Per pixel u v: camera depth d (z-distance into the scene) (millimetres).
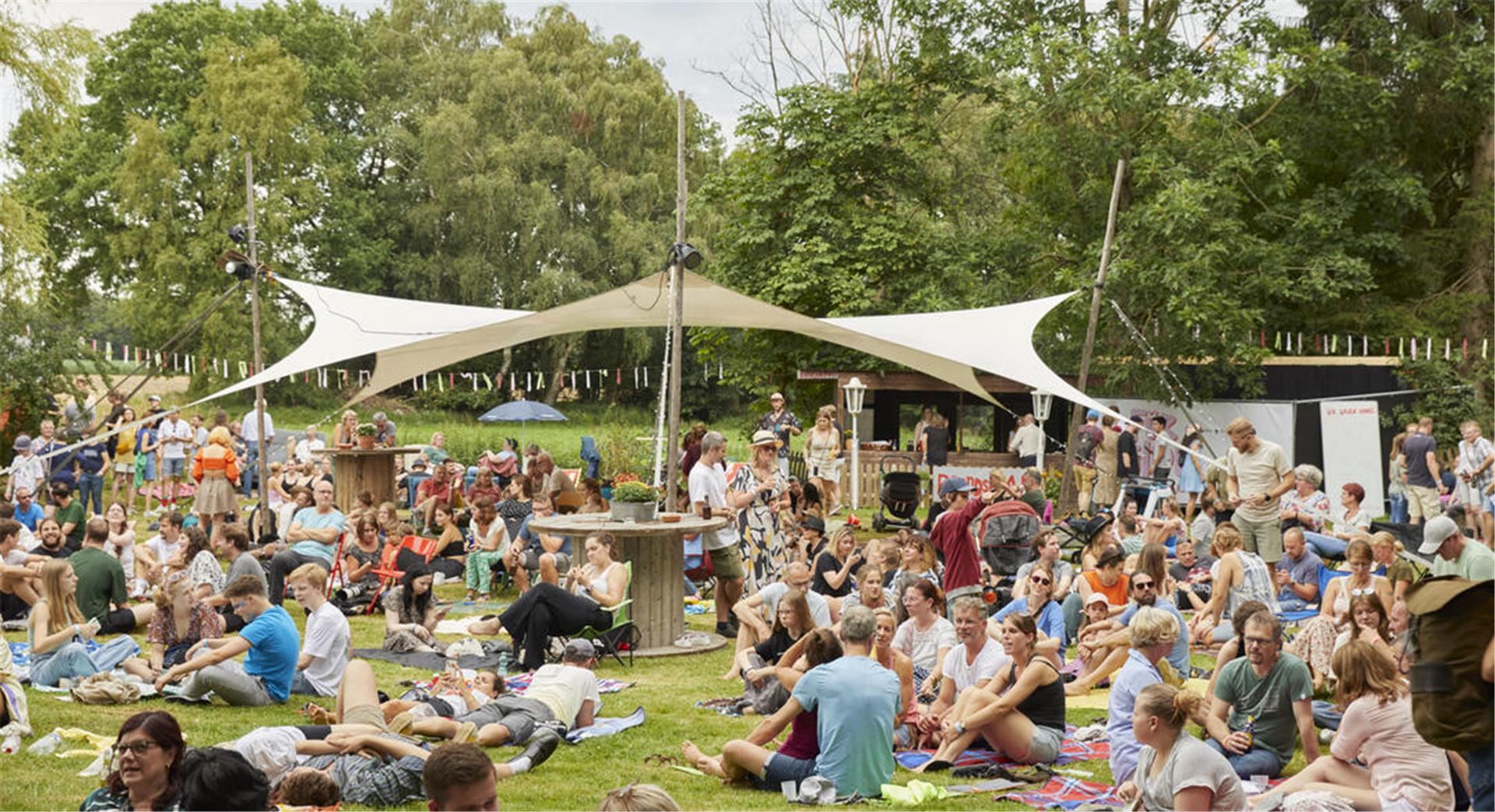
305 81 41719
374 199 46344
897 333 16734
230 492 18156
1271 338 27781
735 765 7477
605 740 8523
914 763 7863
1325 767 6602
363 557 14078
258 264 16703
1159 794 5930
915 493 19531
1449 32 26922
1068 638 11336
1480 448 17688
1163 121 25484
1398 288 29109
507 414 26125
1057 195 27109
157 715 5449
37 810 6609
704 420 51031
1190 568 13594
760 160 27859
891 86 27469
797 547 15133
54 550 12133
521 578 14852
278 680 9383
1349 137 27438
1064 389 14938
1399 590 8359
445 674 9125
